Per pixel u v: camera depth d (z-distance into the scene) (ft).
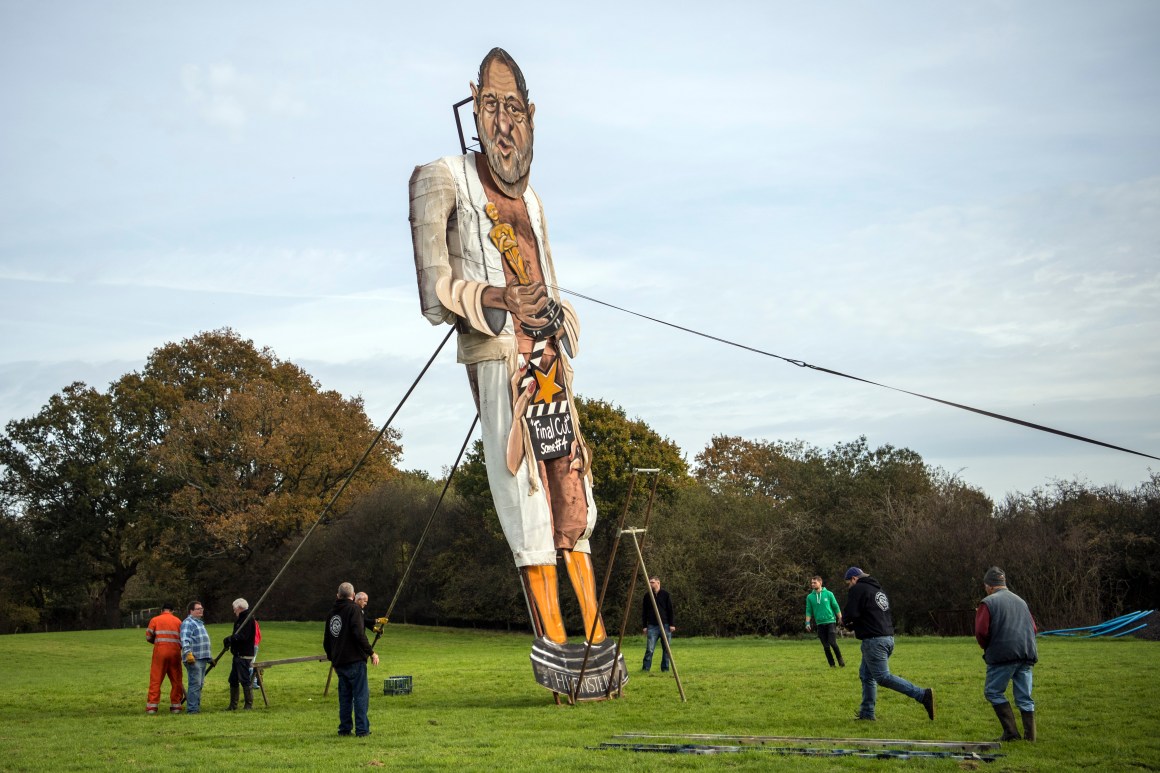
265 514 201.77
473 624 216.95
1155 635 108.99
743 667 78.13
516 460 66.54
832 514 180.86
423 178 68.13
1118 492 158.10
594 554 189.16
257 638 62.49
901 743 39.47
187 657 59.36
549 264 74.74
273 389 215.51
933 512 163.73
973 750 37.91
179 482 226.38
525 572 64.49
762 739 40.93
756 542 177.78
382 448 241.14
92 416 230.48
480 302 67.15
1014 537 151.02
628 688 65.92
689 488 197.47
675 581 173.78
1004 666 39.47
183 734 48.24
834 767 34.71
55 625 254.47
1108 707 48.11
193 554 213.46
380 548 224.33
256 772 35.83
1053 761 35.32
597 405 193.47
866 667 46.01
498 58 73.82
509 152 72.54
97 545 234.17
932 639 114.32
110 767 37.73
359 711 46.09
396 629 204.33
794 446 198.49
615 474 187.52
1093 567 141.90
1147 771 33.78
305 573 226.99
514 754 38.91
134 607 283.38
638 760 36.91
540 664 60.59
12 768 37.88
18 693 73.46
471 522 211.82
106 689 76.18
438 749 40.91
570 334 74.49
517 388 68.08
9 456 230.07
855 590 46.09
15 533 239.30
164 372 234.17
